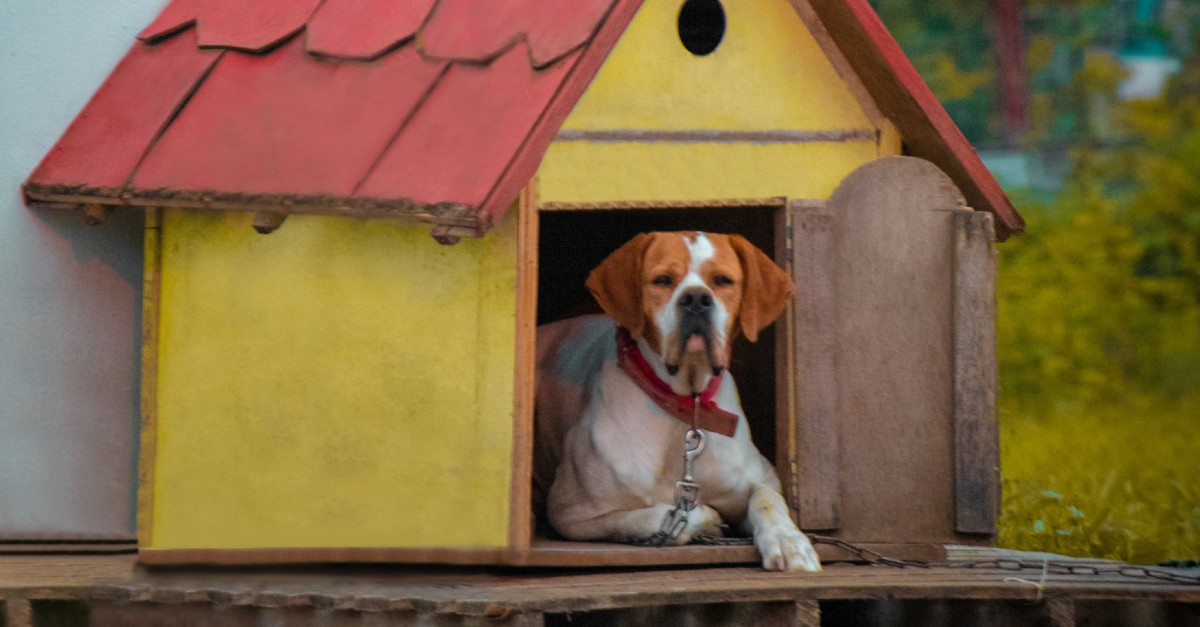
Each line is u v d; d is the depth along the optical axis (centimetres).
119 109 1052
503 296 918
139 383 1118
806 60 1010
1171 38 2867
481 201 851
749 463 984
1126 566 1015
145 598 883
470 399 923
